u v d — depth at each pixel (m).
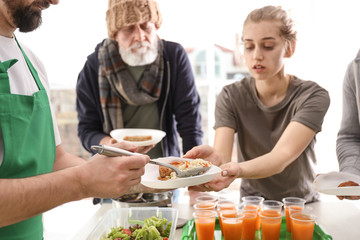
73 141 4.28
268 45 1.70
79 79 2.40
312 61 3.88
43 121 1.20
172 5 3.95
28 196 0.89
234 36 3.95
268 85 1.82
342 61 3.83
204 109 4.16
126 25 2.10
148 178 1.41
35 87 1.25
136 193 1.56
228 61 4.03
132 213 1.48
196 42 4.02
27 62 1.26
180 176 1.33
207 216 1.33
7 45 1.19
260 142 1.91
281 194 1.89
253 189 1.97
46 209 0.93
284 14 1.71
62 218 3.67
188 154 1.61
